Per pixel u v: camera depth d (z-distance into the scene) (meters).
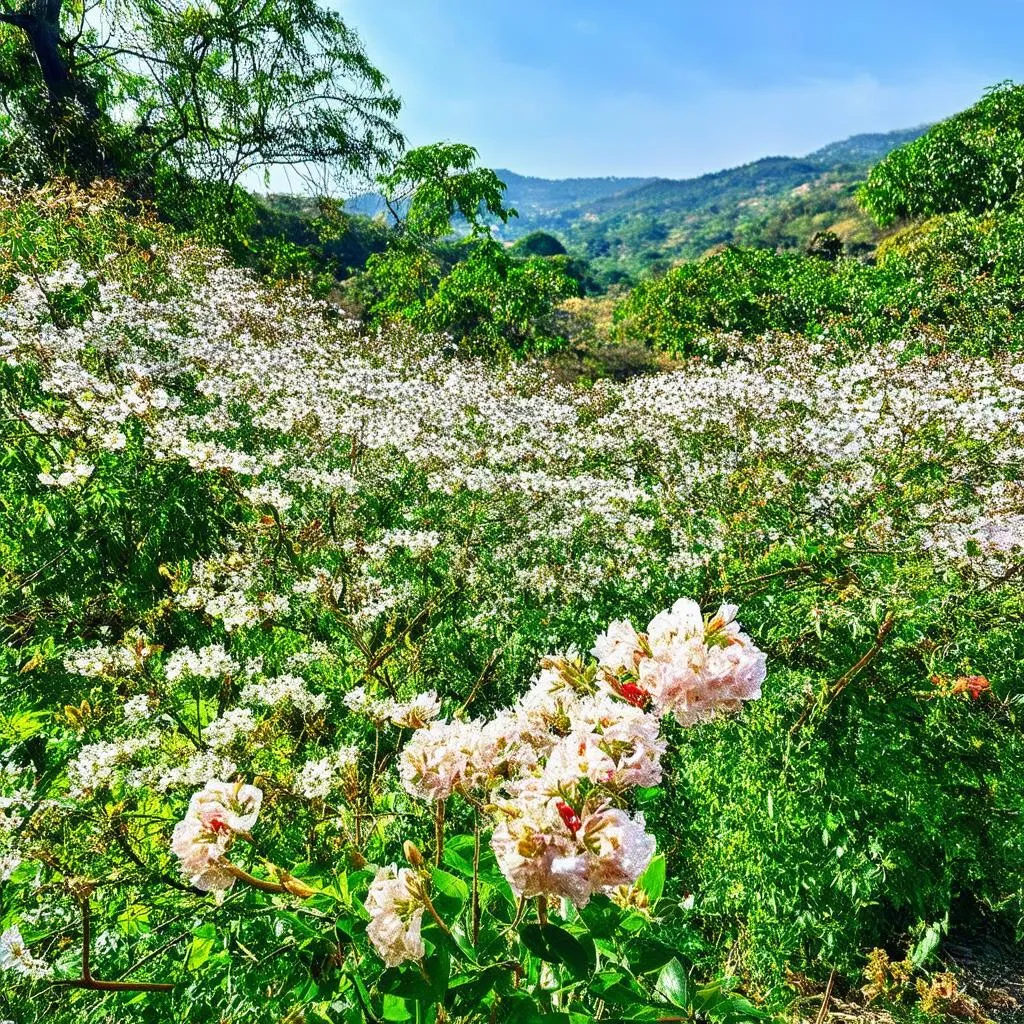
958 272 13.73
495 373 9.61
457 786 1.48
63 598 3.77
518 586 4.26
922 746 3.24
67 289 6.20
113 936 2.17
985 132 20.61
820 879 2.86
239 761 2.58
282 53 18.48
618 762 1.36
